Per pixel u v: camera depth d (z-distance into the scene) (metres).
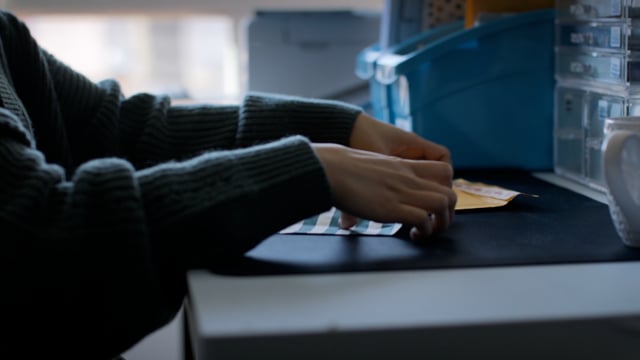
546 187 0.99
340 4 2.24
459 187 0.96
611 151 0.65
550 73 1.13
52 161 0.86
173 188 0.61
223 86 2.34
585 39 1.00
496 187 0.95
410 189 0.69
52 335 0.58
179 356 1.46
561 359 0.49
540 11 1.12
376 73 1.29
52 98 0.86
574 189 0.97
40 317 0.57
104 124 0.87
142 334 0.58
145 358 1.45
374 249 0.67
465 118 1.14
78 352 0.58
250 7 2.22
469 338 0.48
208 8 2.22
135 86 2.46
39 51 0.87
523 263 0.62
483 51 1.12
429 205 0.69
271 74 1.56
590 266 0.61
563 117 1.10
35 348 0.58
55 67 0.90
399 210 0.68
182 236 0.60
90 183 0.59
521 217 0.80
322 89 1.57
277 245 0.69
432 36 1.27
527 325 0.49
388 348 0.48
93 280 0.57
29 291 0.56
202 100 1.71
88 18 2.20
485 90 1.13
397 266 0.61
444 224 0.70
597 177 0.97
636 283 0.56
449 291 0.55
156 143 0.86
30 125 0.76
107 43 2.41
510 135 1.14
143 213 0.58
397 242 0.70
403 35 1.33
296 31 1.55
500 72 1.13
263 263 0.63
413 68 1.12
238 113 0.89
